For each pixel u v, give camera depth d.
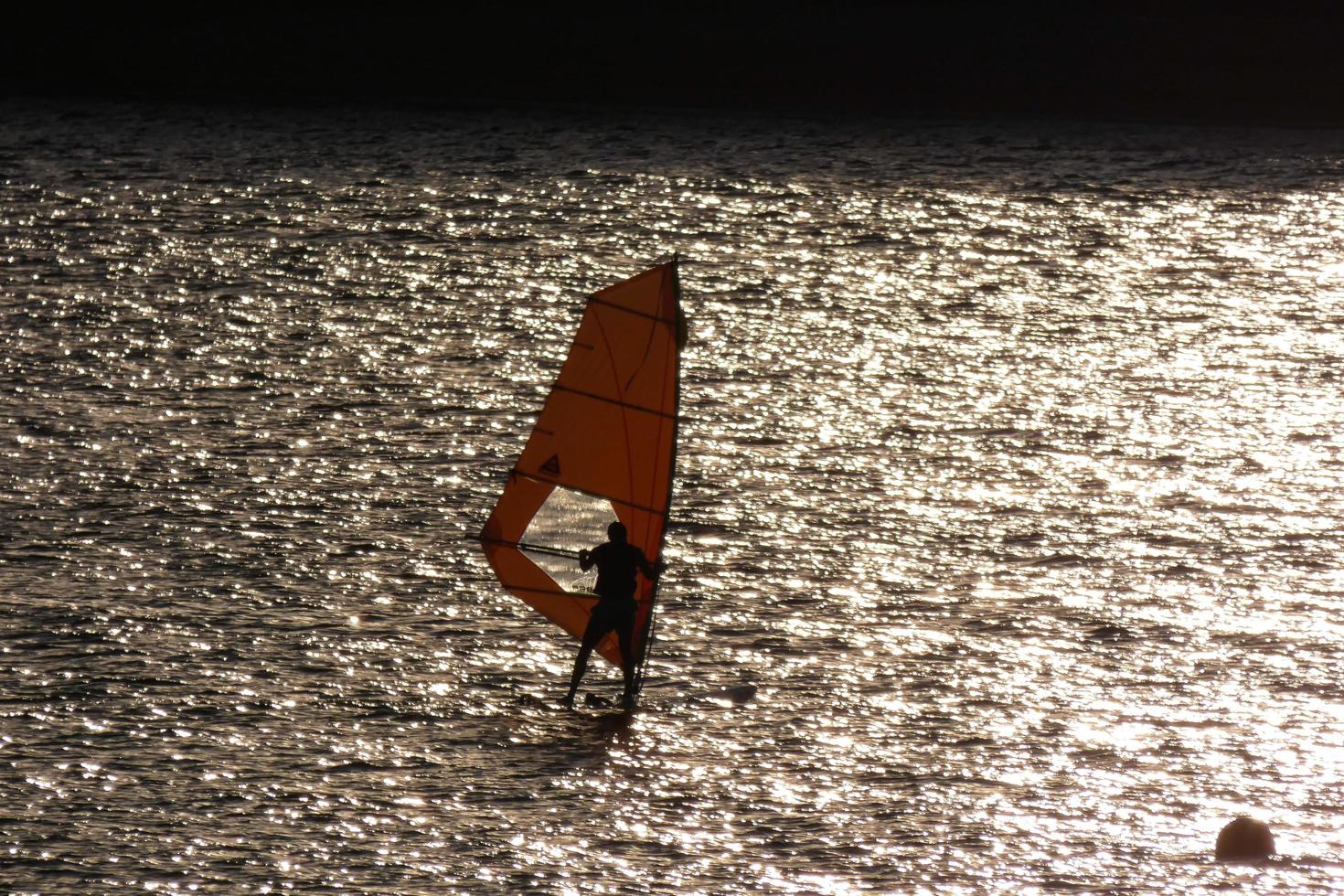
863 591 74.12
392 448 93.56
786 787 55.44
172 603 71.00
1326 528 82.06
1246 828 51.09
